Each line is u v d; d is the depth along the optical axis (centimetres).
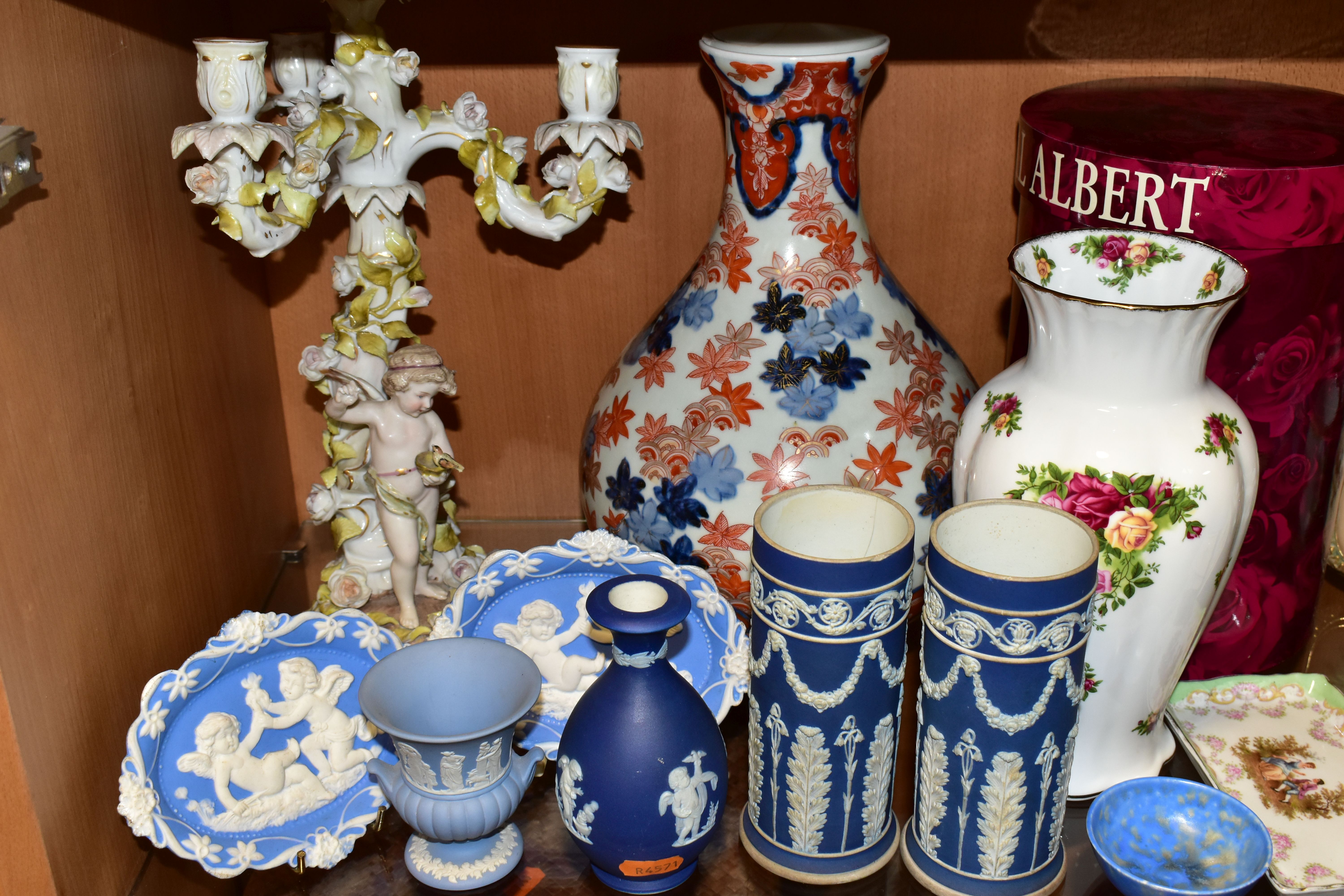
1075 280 71
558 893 70
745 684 77
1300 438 76
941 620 61
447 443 80
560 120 77
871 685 63
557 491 104
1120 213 70
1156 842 68
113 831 68
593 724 64
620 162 77
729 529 76
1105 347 64
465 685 69
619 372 83
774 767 66
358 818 72
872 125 90
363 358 80
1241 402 75
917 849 69
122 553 70
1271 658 84
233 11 88
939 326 98
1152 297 70
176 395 79
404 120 76
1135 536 65
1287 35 87
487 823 66
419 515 80
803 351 76
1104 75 89
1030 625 58
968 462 71
